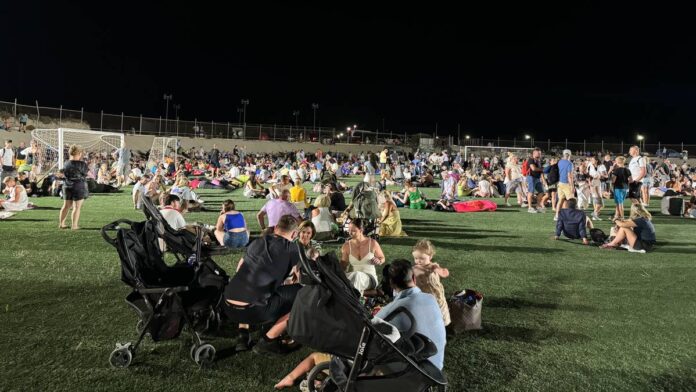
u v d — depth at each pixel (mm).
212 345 4688
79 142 33781
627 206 18625
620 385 4125
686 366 4488
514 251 9422
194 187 22938
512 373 4312
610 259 8812
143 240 4855
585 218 10195
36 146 26547
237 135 53406
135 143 45469
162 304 4352
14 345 4617
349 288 3713
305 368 3973
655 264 8445
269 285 4461
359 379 3201
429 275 5086
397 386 3145
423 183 27500
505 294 6598
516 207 17156
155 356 4504
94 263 7594
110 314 5449
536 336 5160
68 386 3906
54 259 7816
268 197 18281
